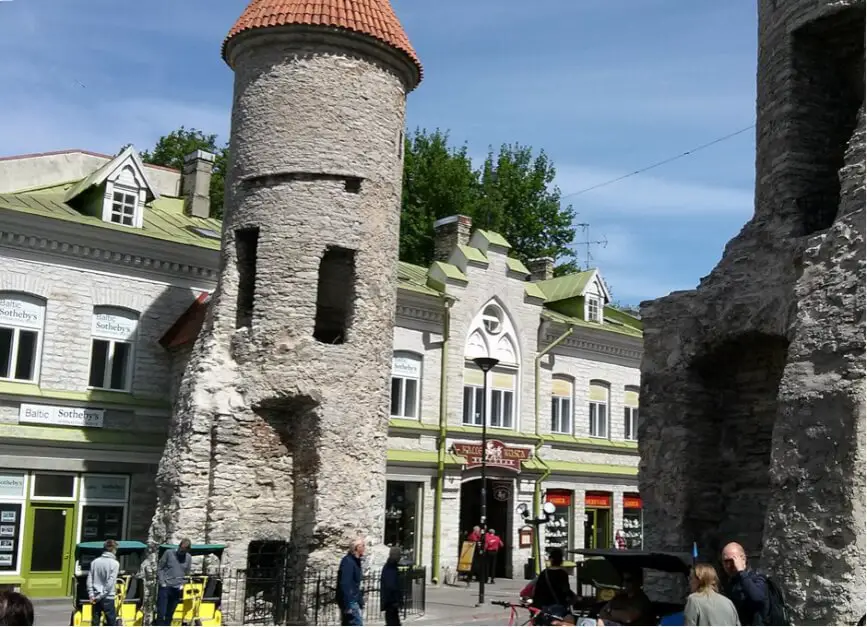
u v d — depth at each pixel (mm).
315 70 23875
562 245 52562
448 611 24062
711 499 14477
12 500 24469
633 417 39344
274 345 22719
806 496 11062
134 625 18875
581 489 36500
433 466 31547
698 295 14719
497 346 34531
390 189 24688
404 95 25766
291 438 23172
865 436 10719
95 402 26062
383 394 23906
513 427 34625
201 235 30266
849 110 14406
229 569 21531
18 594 6914
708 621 8438
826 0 13484
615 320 42844
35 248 25641
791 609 10875
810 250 12195
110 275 26938
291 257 23141
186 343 26219
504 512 34219
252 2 24906
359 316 23469
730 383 14836
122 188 28031
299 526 22469
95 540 25625
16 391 24891
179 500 21547
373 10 24797
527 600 15062
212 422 22266
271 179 23594
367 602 21625
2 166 29297
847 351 11148
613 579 16828
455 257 34562
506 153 53219
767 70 14688
